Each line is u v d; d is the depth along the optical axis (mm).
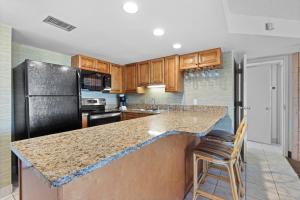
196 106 3377
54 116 2219
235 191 1474
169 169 1560
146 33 2215
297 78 3059
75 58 3307
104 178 926
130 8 1597
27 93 2004
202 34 2234
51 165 681
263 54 3258
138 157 1176
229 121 3023
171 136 1589
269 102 3910
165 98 3871
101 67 3693
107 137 1115
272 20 2271
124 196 1062
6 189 1933
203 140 2061
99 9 1619
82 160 732
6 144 1951
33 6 1569
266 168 2617
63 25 1989
